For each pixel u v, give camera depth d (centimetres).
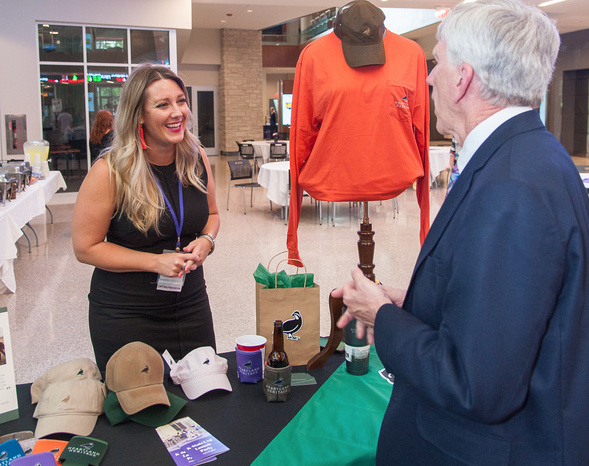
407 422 114
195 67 1970
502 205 91
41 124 986
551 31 101
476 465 99
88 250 192
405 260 584
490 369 88
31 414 161
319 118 205
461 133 111
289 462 140
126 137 190
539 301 87
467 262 92
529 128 100
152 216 194
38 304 456
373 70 199
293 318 193
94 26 991
